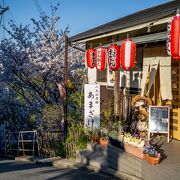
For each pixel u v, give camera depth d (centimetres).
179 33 698
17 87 2153
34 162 1312
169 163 886
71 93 1709
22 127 2014
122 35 1300
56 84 2061
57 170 1078
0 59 2081
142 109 1199
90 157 1105
